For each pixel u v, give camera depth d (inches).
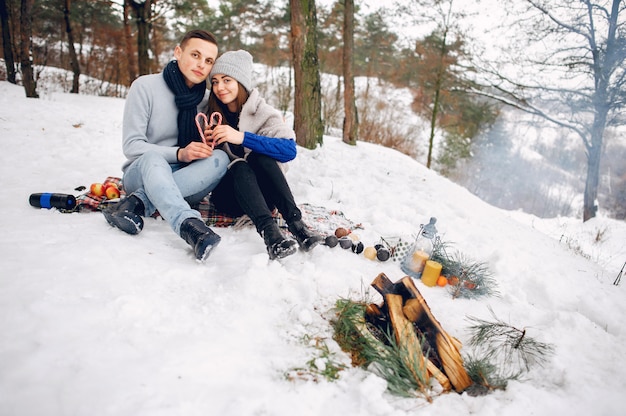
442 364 57.4
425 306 61.5
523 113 487.2
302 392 49.3
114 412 41.0
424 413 49.3
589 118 418.6
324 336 61.8
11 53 493.4
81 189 119.2
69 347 48.6
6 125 209.2
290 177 174.2
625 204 849.5
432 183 212.4
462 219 157.6
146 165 84.6
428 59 495.8
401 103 785.6
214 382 48.1
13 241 72.9
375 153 262.5
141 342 52.2
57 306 55.4
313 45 228.5
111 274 66.0
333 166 204.8
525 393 54.2
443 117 616.4
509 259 109.2
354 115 275.9
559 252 151.6
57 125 233.5
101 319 54.7
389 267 93.7
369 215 135.6
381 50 823.7
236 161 89.7
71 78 770.8
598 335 73.4
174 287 67.0
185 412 42.7
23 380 42.8
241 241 92.5
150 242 82.8
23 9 352.5
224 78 93.9
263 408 45.5
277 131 95.7
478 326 68.0
